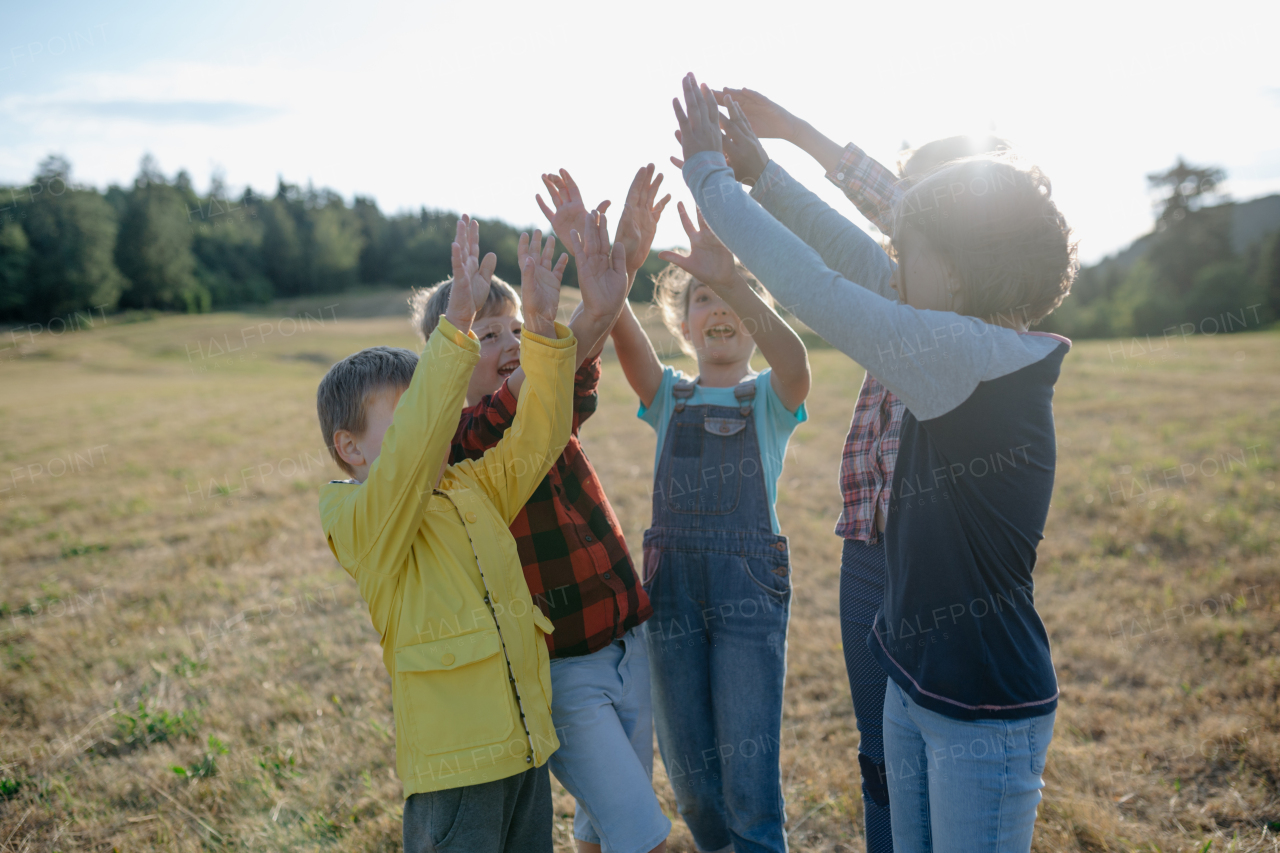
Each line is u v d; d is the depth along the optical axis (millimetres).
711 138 1490
